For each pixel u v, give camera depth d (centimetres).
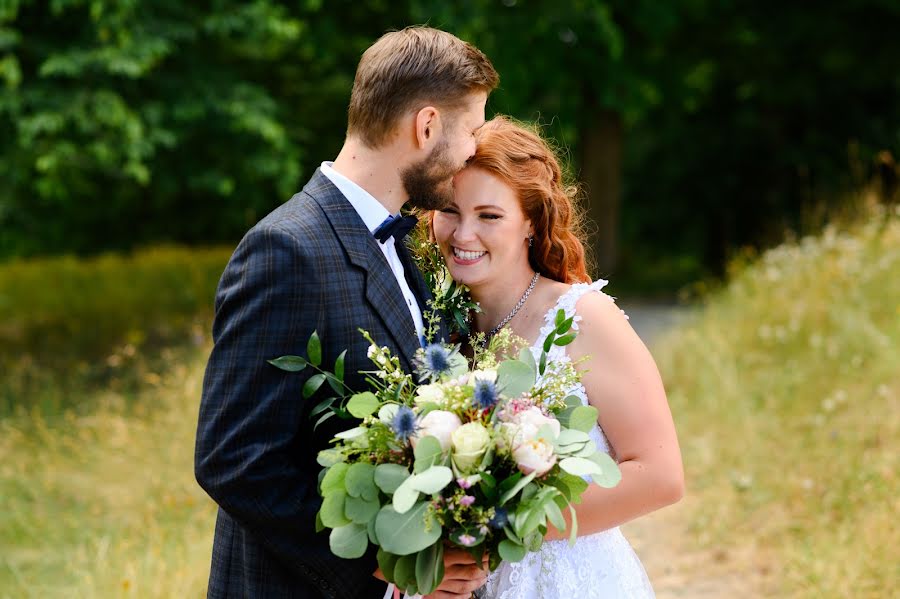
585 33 1153
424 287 216
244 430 175
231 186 799
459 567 184
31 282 995
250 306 177
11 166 729
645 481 199
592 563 211
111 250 1427
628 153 1667
